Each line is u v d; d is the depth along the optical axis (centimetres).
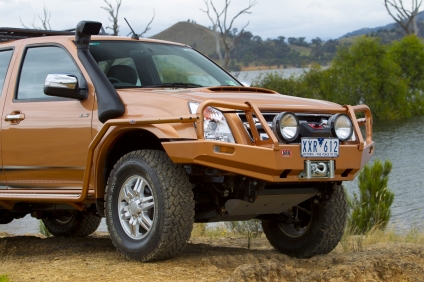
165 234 427
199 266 437
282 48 19250
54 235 717
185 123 424
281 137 421
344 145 451
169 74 545
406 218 1309
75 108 495
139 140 485
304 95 4703
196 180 458
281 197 466
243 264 421
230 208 463
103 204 491
